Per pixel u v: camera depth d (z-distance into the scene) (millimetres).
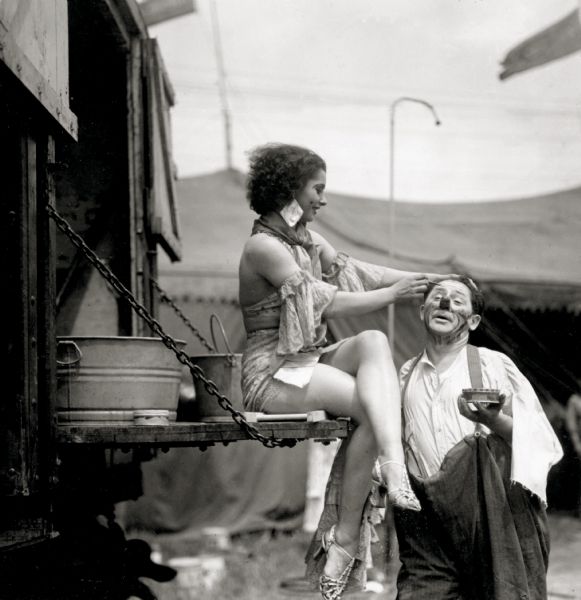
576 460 11062
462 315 4203
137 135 6148
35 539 3652
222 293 11055
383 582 7727
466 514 3955
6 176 3469
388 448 3668
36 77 3414
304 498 11055
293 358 3963
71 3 5613
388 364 3871
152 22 9562
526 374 11195
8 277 3469
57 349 4062
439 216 13172
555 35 12180
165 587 7844
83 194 6203
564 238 12750
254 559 9125
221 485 10836
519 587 3865
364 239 12117
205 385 3830
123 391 4070
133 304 3818
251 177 4164
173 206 7098
